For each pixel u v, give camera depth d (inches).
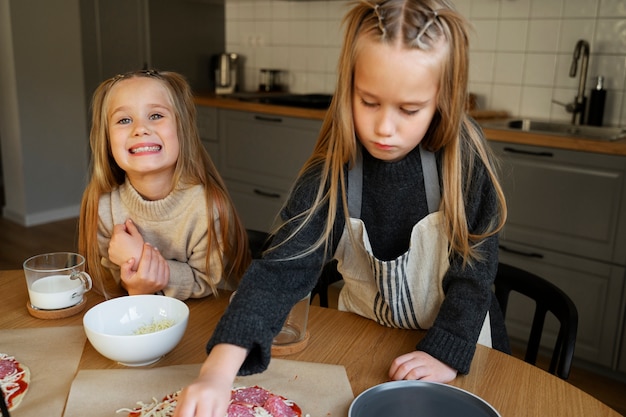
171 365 34.9
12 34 147.1
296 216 37.6
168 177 47.1
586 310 92.0
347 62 32.0
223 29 170.1
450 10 31.5
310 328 39.9
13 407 30.4
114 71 164.2
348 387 32.7
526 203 95.3
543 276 95.3
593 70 110.1
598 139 88.0
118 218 47.9
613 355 90.1
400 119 31.4
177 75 47.6
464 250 37.7
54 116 159.5
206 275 46.1
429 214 39.2
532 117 118.3
